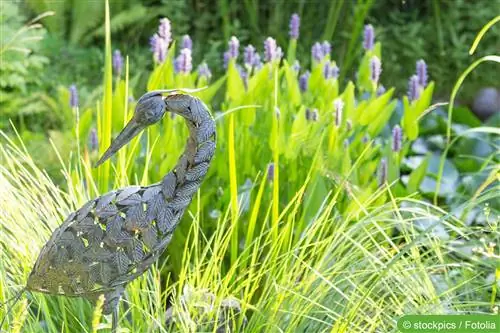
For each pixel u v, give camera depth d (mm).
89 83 7223
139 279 3504
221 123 4508
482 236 3887
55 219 3664
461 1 7910
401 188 4477
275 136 3635
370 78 4617
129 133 2793
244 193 4199
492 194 3234
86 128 4789
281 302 3355
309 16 7930
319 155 4180
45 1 7707
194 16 8109
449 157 5867
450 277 3865
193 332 3109
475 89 7742
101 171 3830
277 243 3660
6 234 3596
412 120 4656
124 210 2812
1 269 3260
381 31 7758
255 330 3324
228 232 3592
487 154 5754
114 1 7980
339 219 3986
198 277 3441
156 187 2861
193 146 2844
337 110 4168
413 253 3559
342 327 3156
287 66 4617
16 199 3676
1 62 6238
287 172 4324
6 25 6422
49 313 3445
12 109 6254
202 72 4730
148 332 3217
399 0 8273
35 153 5430
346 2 7879
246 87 4793
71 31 7824
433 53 7914
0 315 3139
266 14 8188
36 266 2873
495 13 7875
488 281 3752
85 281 2818
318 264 3434
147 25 8086
